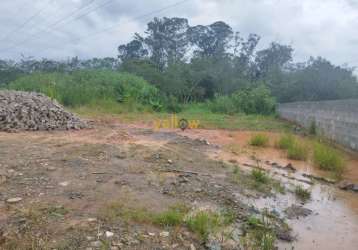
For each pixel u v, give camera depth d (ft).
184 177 16.07
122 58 167.63
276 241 10.09
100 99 72.33
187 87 108.68
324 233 10.96
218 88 113.60
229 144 29.07
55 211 10.73
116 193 12.92
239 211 12.21
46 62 135.64
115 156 19.83
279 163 22.13
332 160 20.99
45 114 32.81
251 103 78.02
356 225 11.74
